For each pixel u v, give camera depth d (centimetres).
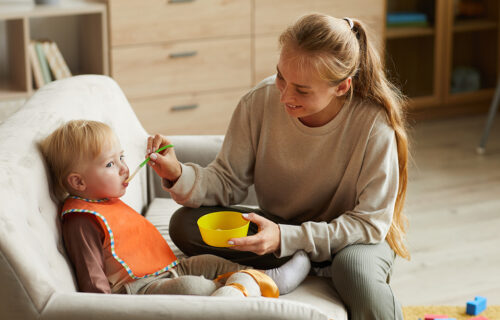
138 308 102
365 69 143
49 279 105
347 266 131
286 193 155
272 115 153
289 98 135
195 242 147
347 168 145
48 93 159
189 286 125
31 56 281
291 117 149
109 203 133
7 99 278
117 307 102
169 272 136
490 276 230
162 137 149
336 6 340
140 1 293
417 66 384
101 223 127
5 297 102
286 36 134
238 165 158
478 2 392
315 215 155
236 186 160
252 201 190
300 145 149
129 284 129
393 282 226
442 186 309
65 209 125
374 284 129
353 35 137
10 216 105
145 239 135
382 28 357
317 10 335
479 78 404
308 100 134
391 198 141
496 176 321
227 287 119
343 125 145
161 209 179
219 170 157
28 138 127
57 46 316
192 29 308
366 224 139
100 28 291
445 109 405
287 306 103
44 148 128
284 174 153
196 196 151
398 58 378
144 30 297
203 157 188
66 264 118
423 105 390
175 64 309
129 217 134
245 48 323
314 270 150
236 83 326
